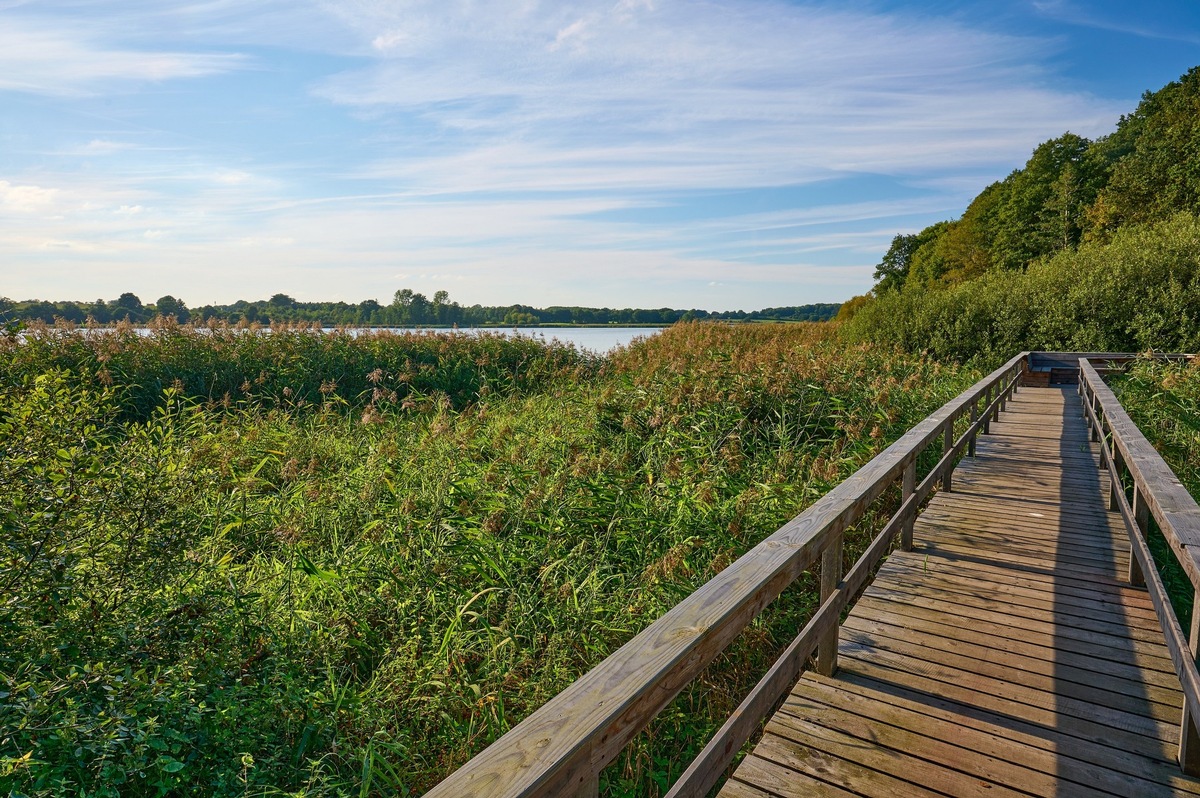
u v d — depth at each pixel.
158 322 14.95
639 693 1.96
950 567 6.04
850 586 4.45
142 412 12.92
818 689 4.04
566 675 4.89
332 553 6.72
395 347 16.97
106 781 3.23
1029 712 3.79
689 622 2.47
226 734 3.85
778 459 9.04
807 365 12.38
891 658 4.43
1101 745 3.48
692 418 10.24
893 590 5.55
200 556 5.65
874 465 5.21
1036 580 5.71
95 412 5.16
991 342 20.94
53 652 3.90
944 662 4.37
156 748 3.40
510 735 1.71
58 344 13.24
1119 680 4.12
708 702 5.11
